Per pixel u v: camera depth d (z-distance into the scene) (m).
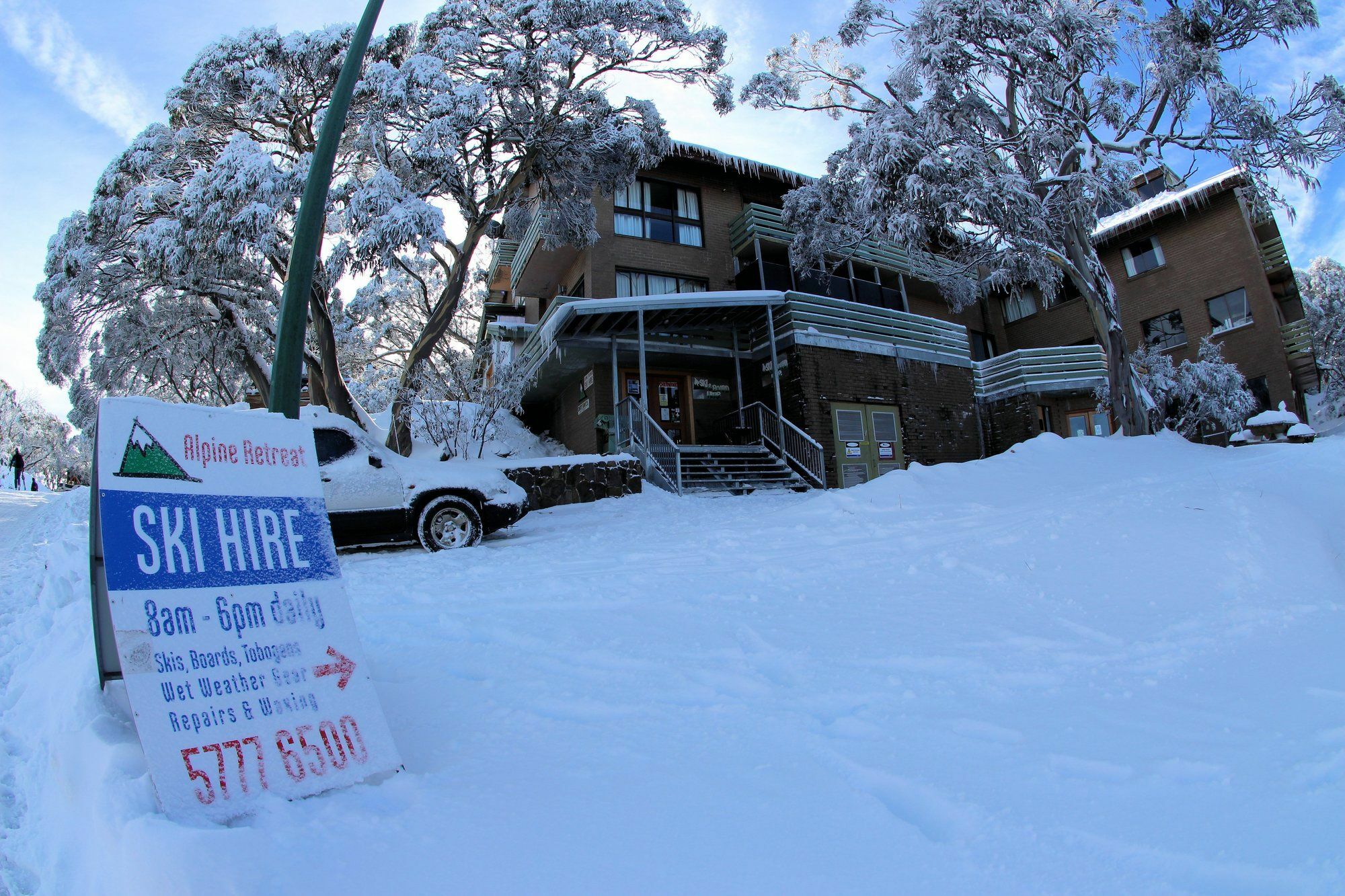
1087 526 5.83
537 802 2.19
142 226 12.26
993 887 1.73
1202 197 21.25
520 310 22.34
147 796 2.07
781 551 6.50
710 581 5.42
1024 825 1.99
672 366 17.09
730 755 2.53
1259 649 3.32
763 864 1.85
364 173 13.55
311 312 13.27
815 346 16.45
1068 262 14.31
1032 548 5.49
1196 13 13.71
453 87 11.74
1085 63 13.86
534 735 2.74
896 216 13.59
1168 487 7.16
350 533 8.41
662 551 7.01
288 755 2.29
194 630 2.32
